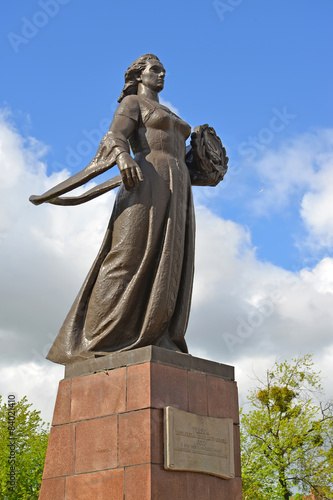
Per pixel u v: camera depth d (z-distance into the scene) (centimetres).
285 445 3131
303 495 3103
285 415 3303
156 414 945
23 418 3170
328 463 3094
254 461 3127
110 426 970
